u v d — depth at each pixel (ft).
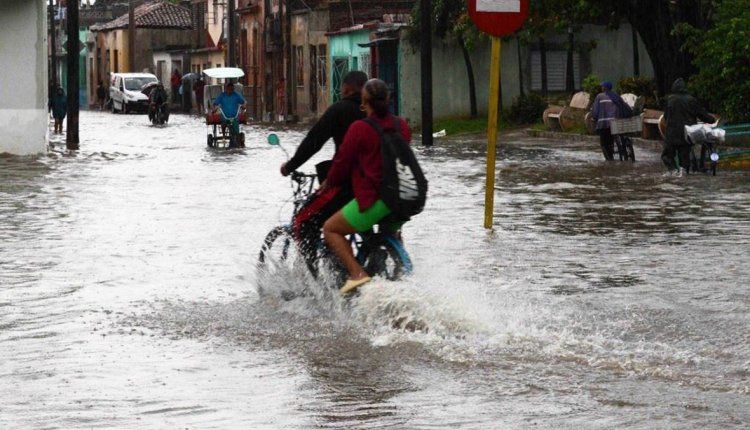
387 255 45.14
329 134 48.06
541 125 199.21
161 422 32.01
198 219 77.87
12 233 71.10
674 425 31.17
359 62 256.93
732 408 32.76
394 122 44.80
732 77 136.26
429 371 37.24
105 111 391.45
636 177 108.88
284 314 46.11
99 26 452.76
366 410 32.99
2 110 146.41
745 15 136.46
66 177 112.47
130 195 94.53
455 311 42.98
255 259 59.88
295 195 50.01
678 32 150.61
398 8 278.87
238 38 348.18
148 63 421.18
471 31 206.18
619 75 223.71
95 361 39.04
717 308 46.78
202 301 49.21
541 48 214.48
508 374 36.76
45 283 53.98
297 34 298.97
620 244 64.80
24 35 146.10
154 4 438.40
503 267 56.90
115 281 54.39
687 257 59.98
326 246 46.34
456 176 112.06
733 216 77.46
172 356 39.65
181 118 312.50
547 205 84.99
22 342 41.91
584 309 46.57
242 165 130.00
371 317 43.70
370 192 44.34
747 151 119.65
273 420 32.12
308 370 37.60
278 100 308.19
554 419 31.86
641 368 37.27
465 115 224.94
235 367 38.14
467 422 31.71
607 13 169.78
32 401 34.22
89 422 32.04
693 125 112.27
